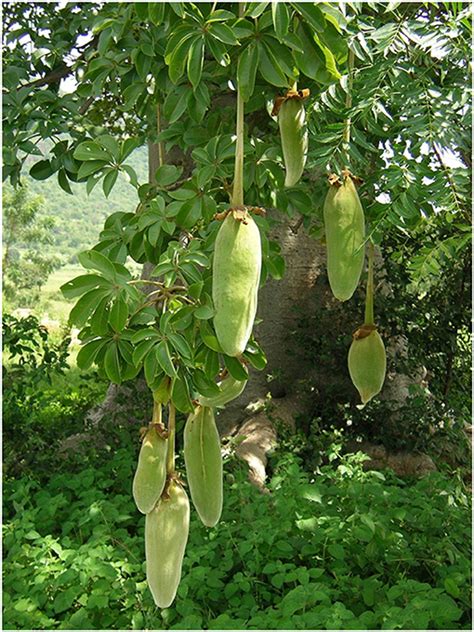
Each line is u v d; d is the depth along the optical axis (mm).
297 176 1189
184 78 1684
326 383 4727
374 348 1398
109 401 4855
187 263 1281
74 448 4254
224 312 914
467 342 4777
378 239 1503
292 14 1001
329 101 1396
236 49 1123
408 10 1367
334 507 2928
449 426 4621
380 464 4492
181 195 1559
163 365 1110
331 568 2559
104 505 2977
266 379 4754
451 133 1277
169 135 1927
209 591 2555
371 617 2102
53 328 9070
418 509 2865
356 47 1302
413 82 1328
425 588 2207
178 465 3633
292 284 4793
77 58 2727
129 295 1223
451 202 1282
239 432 4418
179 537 1104
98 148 1626
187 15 1084
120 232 1649
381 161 1699
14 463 3785
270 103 1549
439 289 4762
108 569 2432
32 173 2305
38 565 2598
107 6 2486
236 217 929
